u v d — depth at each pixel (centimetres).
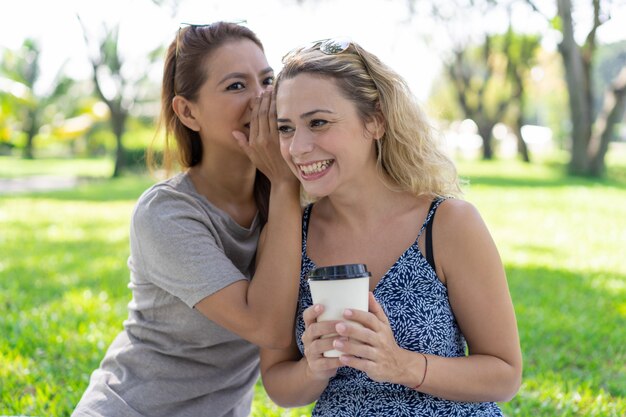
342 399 219
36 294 628
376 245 225
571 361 458
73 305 580
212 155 255
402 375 201
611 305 596
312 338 196
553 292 635
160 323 244
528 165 2672
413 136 225
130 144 2973
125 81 2548
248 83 251
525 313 563
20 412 366
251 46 253
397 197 228
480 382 209
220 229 245
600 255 843
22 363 440
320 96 214
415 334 213
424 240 220
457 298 218
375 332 193
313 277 192
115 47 2522
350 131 218
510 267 752
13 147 4281
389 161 226
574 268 756
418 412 212
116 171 2536
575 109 2147
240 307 226
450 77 3222
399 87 224
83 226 1091
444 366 206
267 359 238
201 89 250
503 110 3150
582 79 2150
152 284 244
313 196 234
